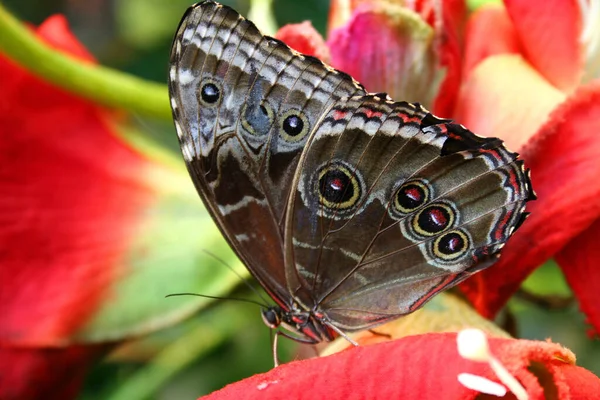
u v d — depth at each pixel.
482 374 0.37
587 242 0.42
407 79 0.43
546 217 0.41
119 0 0.58
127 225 0.46
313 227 0.41
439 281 0.41
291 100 0.40
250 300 0.44
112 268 0.46
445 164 0.40
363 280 0.42
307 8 0.54
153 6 0.58
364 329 0.42
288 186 0.41
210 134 0.40
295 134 0.40
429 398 0.37
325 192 0.41
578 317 0.52
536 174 0.41
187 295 0.45
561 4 0.43
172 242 0.46
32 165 0.47
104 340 0.46
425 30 0.42
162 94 0.46
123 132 0.48
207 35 0.39
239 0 0.55
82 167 0.47
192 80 0.40
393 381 0.37
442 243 0.41
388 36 0.42
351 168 0.40
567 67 0.43
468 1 0.46
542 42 0.43
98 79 0.45
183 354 0.50
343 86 0.40
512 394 0.38
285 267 0.42
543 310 0.50
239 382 0.38
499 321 0.45
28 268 0.46
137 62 0.55
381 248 0.41
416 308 0.41
